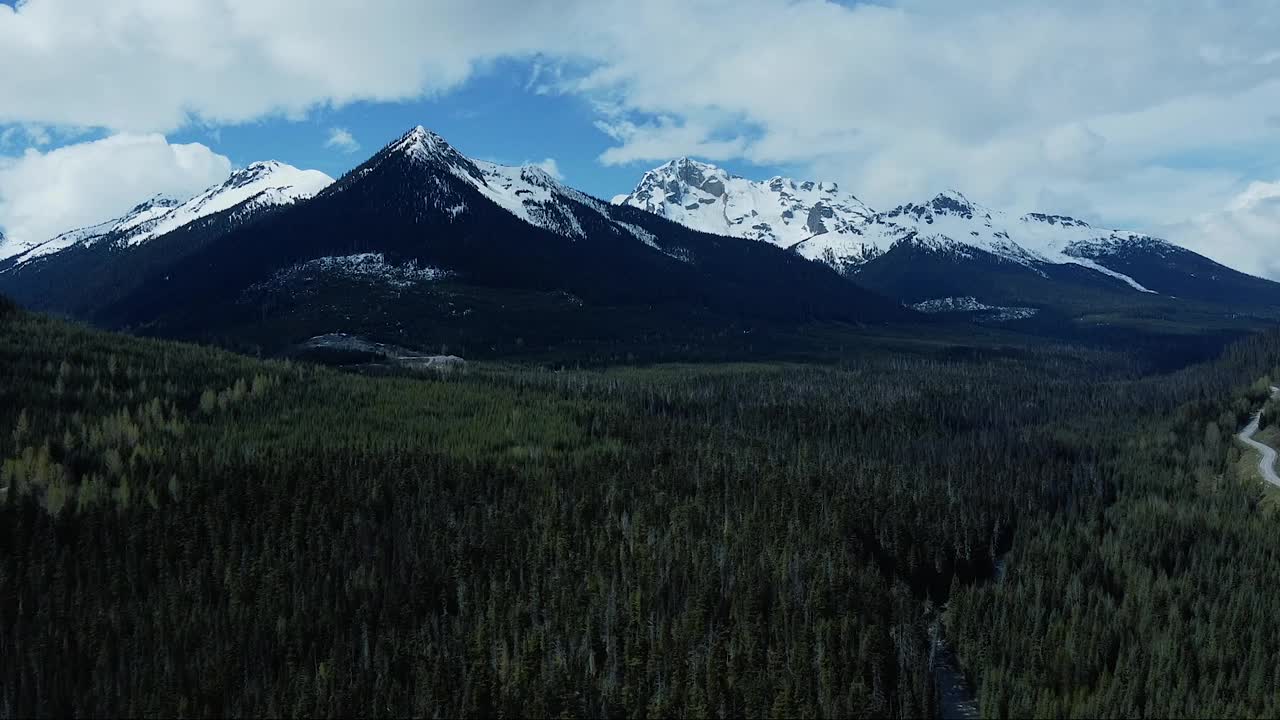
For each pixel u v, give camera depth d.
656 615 159.75
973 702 155.50
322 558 167.62
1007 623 166.62
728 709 138.38
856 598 168.12
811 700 139.12
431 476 199.75
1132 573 189.38
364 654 143.62
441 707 135.38
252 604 155.75
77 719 130.00
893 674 150.25
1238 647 156.88
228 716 132.50
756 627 153.50
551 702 135.75
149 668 137.00
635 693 137.38
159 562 163.88
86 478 181.00
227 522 176.25
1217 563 195.88
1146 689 144.50
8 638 143.12
